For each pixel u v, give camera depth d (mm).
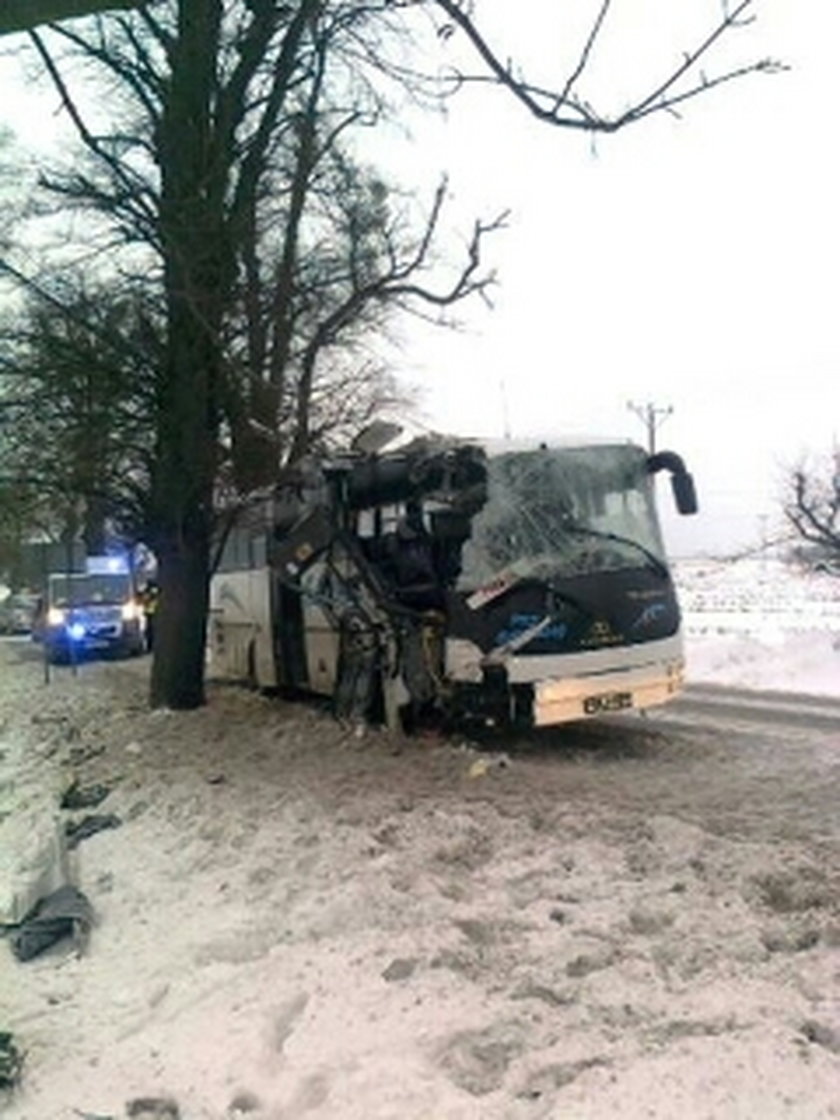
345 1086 5254
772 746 12836
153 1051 6055
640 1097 4672
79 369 16156
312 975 6570
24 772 15461
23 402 16641
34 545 31766
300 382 13961
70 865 10344
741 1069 4750
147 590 35188
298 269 13750
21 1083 5859
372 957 6652
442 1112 4883
